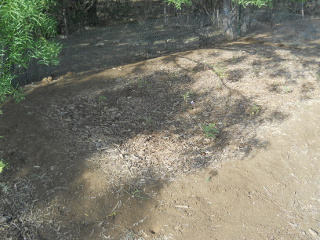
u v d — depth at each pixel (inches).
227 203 142.6
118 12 461.4
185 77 261.0
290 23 456.4
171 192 145.7
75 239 125.3
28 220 130.6
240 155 169.6
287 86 244.8
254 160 166.7
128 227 130.6
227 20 378.6
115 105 215.5
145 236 127.5
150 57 318.0
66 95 225.5
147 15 458.6
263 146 177.2
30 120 190.2
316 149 178.4
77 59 295.7
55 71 269.4
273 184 154.6
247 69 277.0
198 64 287.1
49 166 156.6
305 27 435.8
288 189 152.9
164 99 226.1
